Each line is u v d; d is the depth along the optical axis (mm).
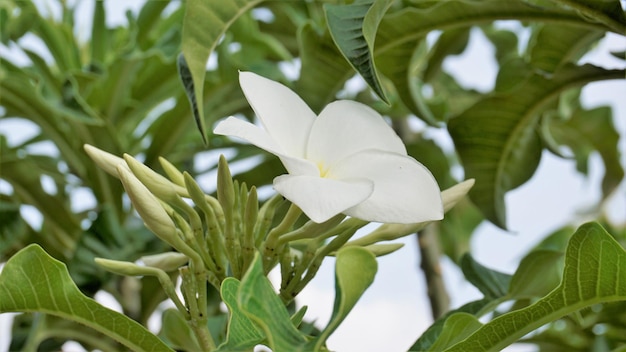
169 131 1158
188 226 701
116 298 1110
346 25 704
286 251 700
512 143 884
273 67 1124
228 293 652
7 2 1271
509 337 681
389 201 642
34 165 1153
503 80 891
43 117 1171
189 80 750
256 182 1134
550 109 876
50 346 1098
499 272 818
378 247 715
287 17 1286
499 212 906
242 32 1209
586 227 660
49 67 1204
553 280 787
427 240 1146
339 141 667
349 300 607
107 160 705
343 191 629
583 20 802
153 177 696
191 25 743
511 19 817
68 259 1144
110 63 1156
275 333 610
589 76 841
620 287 669
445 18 826
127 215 1184
